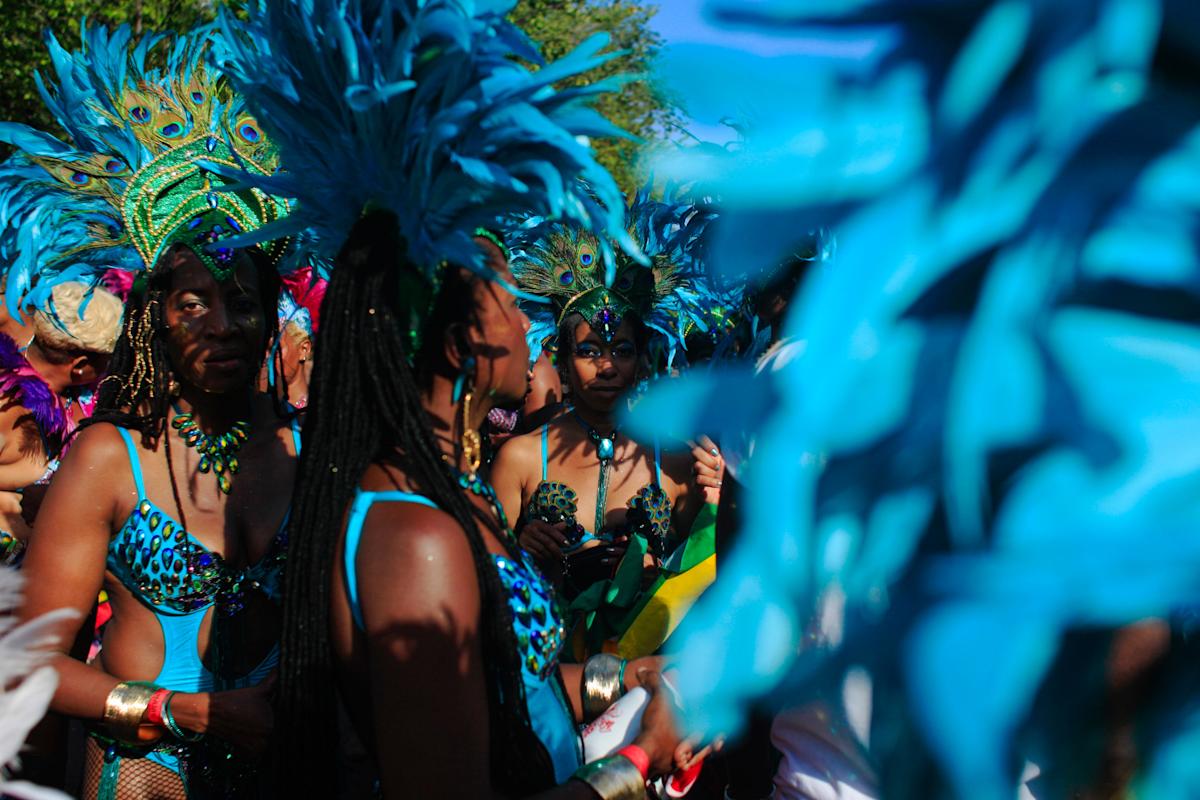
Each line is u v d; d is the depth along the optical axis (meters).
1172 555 0.42
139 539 2.11
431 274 1.50
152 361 2.17
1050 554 0.43
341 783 1.55
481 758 1.37
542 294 3.29
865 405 0.46
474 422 1.63
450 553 1.38
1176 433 0.42
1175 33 0.44
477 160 1.32
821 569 0.48
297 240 2.36
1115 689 0.50
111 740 2.05
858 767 1.63
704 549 2.94
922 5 0.47
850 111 0.47
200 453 2.20
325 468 1.50
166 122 2.29
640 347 3.24
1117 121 0.44
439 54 1.36
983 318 0.44
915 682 0.44
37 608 2.03
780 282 2.07
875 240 0.46
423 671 1.34
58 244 2.42
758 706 0.51
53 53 2.32
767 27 0.46
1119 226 0.44
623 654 2.83
